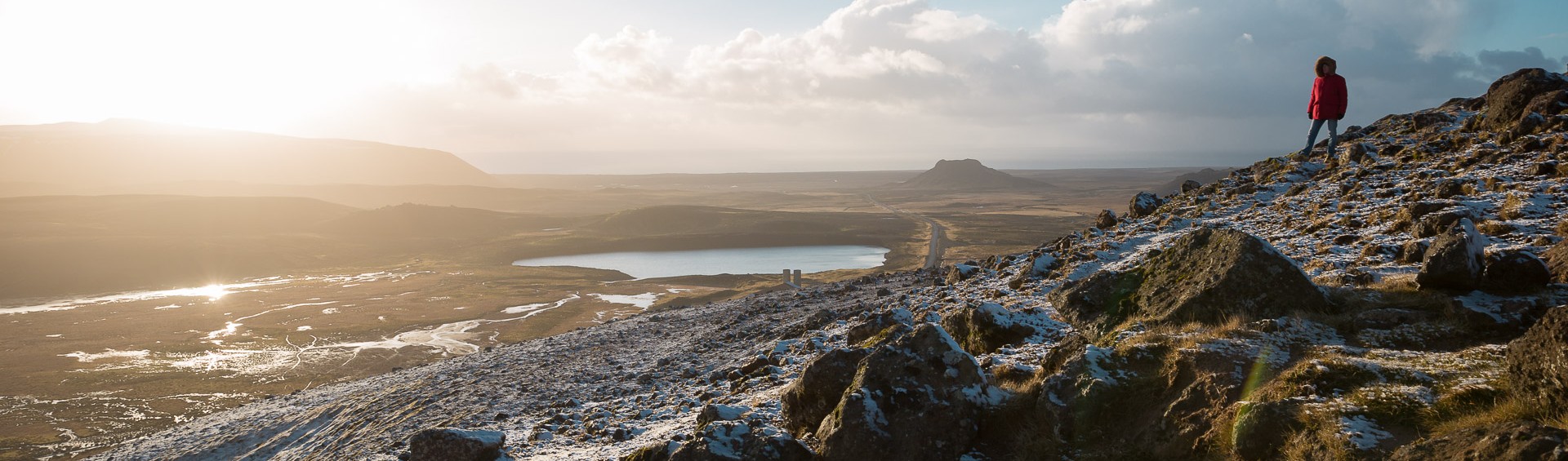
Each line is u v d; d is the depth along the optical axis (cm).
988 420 913
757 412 1261
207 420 4144
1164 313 1134
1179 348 888
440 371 3725
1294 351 877
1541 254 1166
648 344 3353
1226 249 1155
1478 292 994
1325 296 1068
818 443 946
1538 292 949
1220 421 748
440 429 1341
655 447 1073
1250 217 2420
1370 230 1777
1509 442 540
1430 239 1402
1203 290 1107
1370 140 3391
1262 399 754
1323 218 2058
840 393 1030
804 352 2002
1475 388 675
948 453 875
